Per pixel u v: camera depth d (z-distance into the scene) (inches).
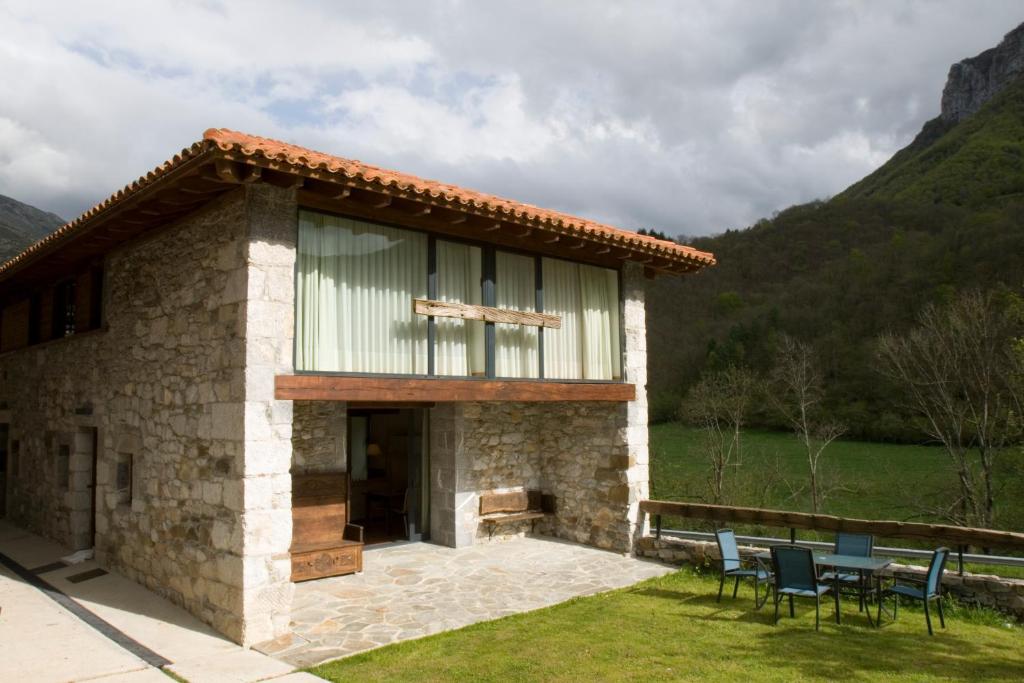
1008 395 529.3
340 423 320.2
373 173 227.0
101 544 310.5
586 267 347.3
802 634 224.4
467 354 289.3
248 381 214.2
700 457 709.3
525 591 277.7
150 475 271.6
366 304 256.4
